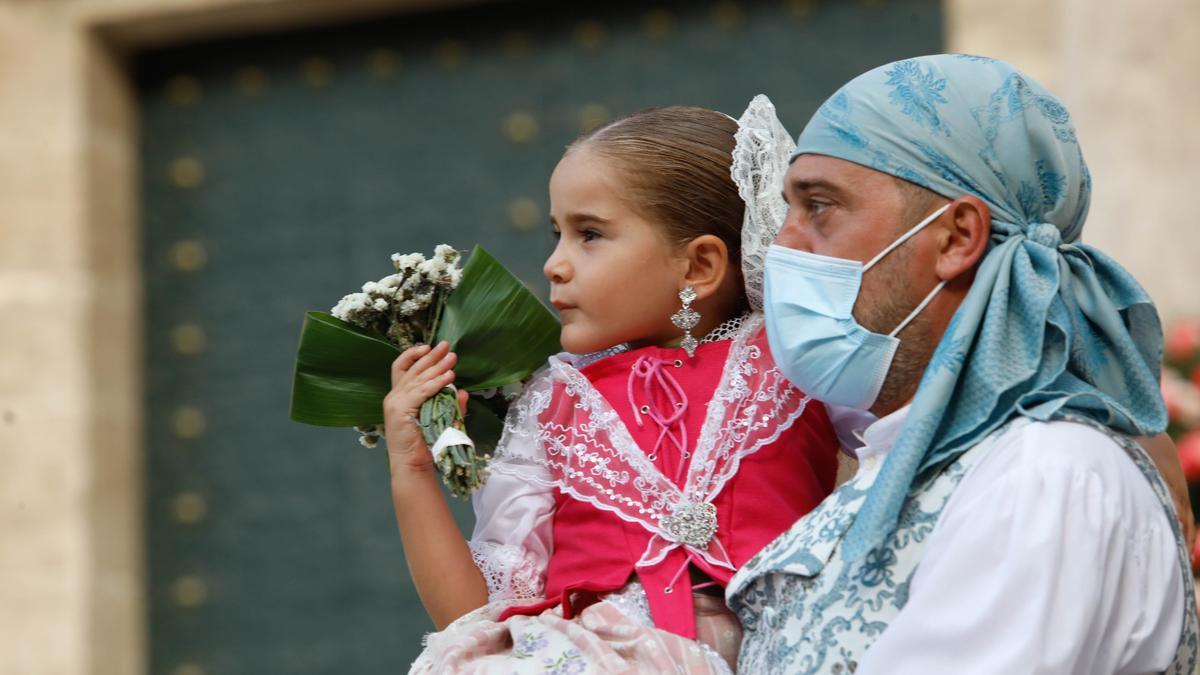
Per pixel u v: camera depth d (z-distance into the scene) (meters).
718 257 4.84
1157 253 11.84
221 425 15.90
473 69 15.84
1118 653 3.70
